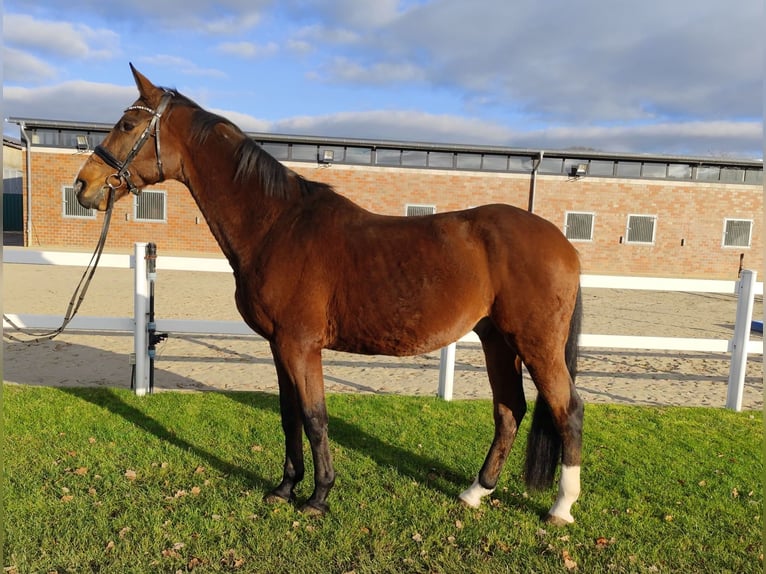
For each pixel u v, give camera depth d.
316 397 2.74
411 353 2.73
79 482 3.15
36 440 3.69
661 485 3.35
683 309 12.00
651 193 20.22
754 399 5.45
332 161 19.55
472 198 19.94
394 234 2.68
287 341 2.70
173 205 19.16
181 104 2.94
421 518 2.90
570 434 2.75
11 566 2.40
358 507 2.99
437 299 2.60
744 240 20.73
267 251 2.73
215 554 2.54
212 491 3.11
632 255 20.50
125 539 2.62
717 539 2.78
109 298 10.23
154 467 3.39
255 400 4.71
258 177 2.82
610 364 6.94
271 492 3.07
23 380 5.17
